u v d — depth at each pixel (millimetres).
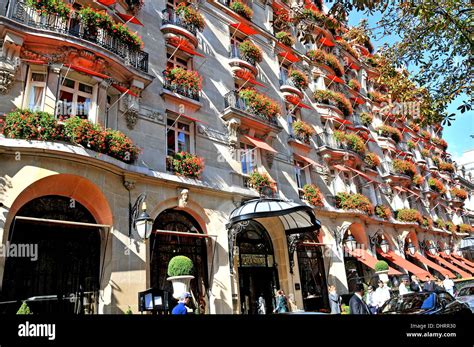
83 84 11273
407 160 31484
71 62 10742
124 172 11125
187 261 9766
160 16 15375
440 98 10625
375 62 12375
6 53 9750
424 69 11117
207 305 12742
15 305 8797
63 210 10359
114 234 10484
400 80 11703
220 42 17750
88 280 10227
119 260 10391
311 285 17344
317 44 26188
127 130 12148
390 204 26891
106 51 11180
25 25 9906
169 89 14156
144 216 10430
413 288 16203
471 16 9352
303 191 18688
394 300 10188
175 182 12633
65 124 9750
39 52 10398
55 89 10367
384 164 28078
